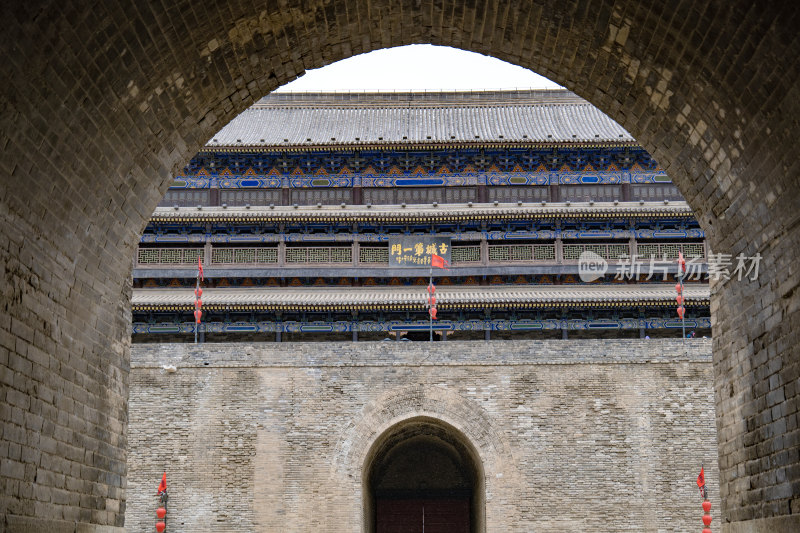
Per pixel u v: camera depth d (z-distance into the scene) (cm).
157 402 4319
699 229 5300
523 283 5319
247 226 5319
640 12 1855
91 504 1959
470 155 5462
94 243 1956
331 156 5469
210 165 5459
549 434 4269
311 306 4869
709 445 4238
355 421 4303
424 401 4322
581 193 5434
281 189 5456
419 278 5316
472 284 5303
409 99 6181
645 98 2112
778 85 1659
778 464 1800
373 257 5291
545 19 2058
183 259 5288
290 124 5947
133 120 1903
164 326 4994
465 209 5275
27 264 1677
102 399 2038
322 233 5322
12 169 1596
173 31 1809
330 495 4222
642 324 5009
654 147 2242
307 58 2214
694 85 1908
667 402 4291
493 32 2194
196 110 2098
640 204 5262
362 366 4362
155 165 2088
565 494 4200
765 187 1830
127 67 1775
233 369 4353
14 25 1462
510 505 4194
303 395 4334
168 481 4234
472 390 4328
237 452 4266
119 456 2136
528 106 6109
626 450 4244
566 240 5366
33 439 1688
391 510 5197
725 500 2100
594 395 4309
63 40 1580
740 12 1630
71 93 1675
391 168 5494
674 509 4172
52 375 1780
